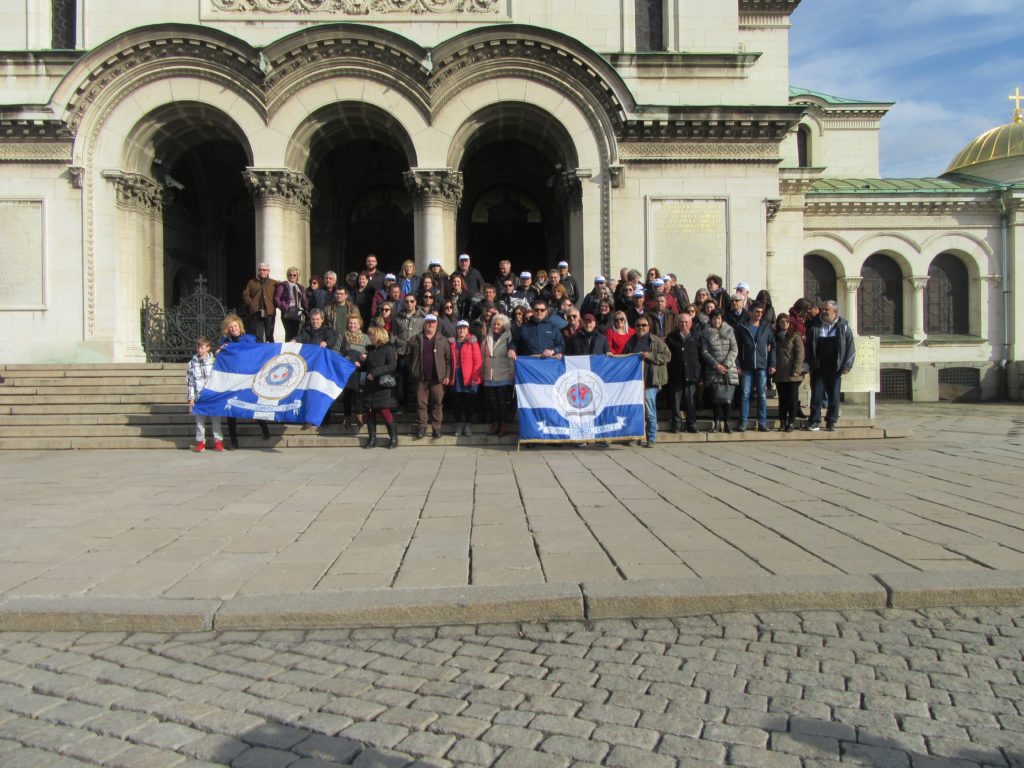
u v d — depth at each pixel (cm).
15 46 2012
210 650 451
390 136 2081
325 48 1934
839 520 705
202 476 997
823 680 398
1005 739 339
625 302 1454
